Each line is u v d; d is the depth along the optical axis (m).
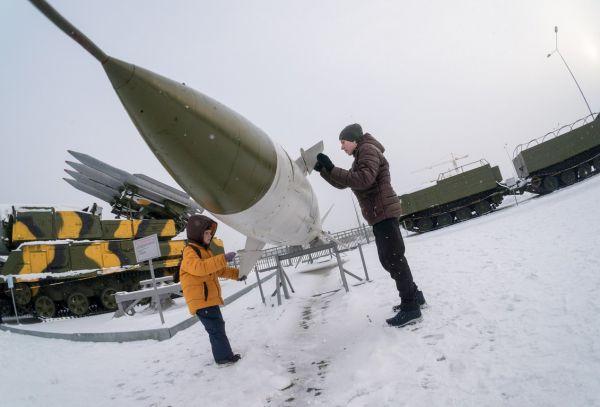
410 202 19.80
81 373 4.69
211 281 3.87
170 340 5.82
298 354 3.65
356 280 7.44
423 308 3.90
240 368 3.53
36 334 8.65
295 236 4.68
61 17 1.98
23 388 4.32
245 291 9.73
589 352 2.17
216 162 2.78
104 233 14.77
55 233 13.34
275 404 2.64
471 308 3.52
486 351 2.53
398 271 3.56
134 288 15.61
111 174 15.41
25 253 12.39
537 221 9.02
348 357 3.16
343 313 4.78
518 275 4.36
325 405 2.41
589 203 9.23
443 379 2.29
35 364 5.71
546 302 3.19
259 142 3.14
